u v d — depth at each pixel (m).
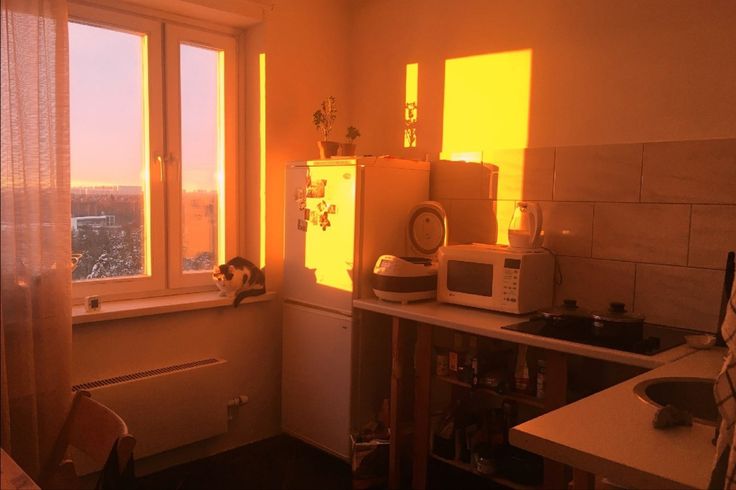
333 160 2.92
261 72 3.22
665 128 2.38
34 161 2.14
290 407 3.20
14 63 2.06
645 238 2.43
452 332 3.10
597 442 1.16
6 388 2.01
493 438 2.59
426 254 2.98
